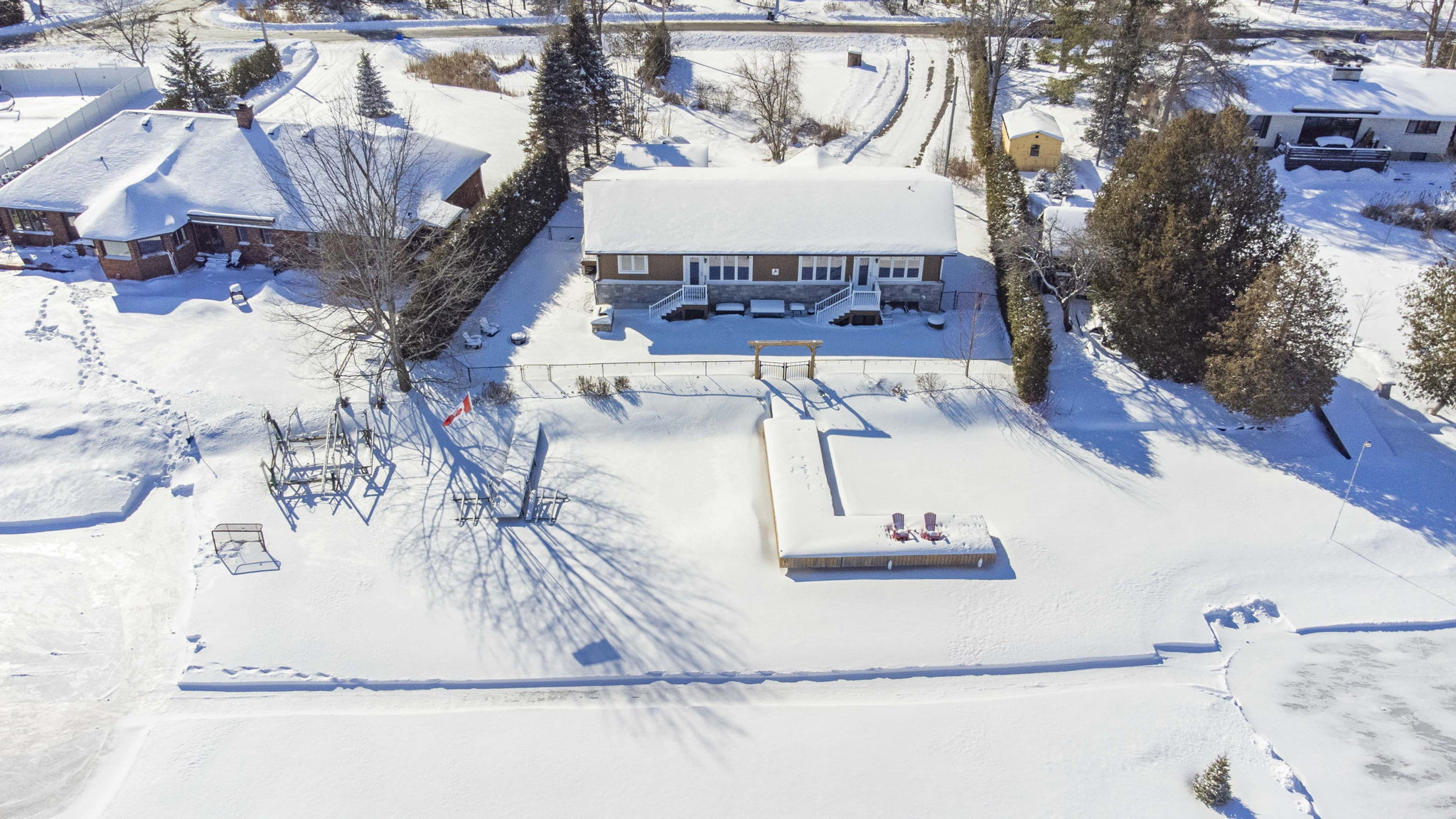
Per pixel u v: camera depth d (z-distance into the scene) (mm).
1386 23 93062
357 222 41312
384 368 43938
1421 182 62906
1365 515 37281
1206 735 28891
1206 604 33688
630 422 41406
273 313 47406
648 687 30656
